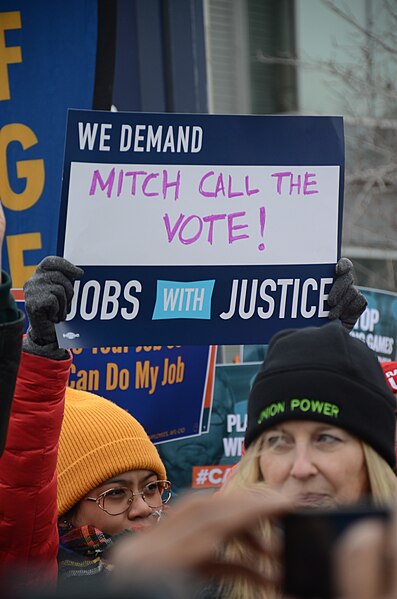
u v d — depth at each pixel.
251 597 2.12
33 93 5.96
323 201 4.20
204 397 5.96
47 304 3.51
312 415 2.82
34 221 5.86
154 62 6.89
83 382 5.64
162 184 4.05
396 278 12.66
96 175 3.99
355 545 1.20
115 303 3.98
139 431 4.34
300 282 4.16
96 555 3.96
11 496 3.44
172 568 1.32
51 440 3.48
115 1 5.99
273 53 13.23
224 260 4.11
